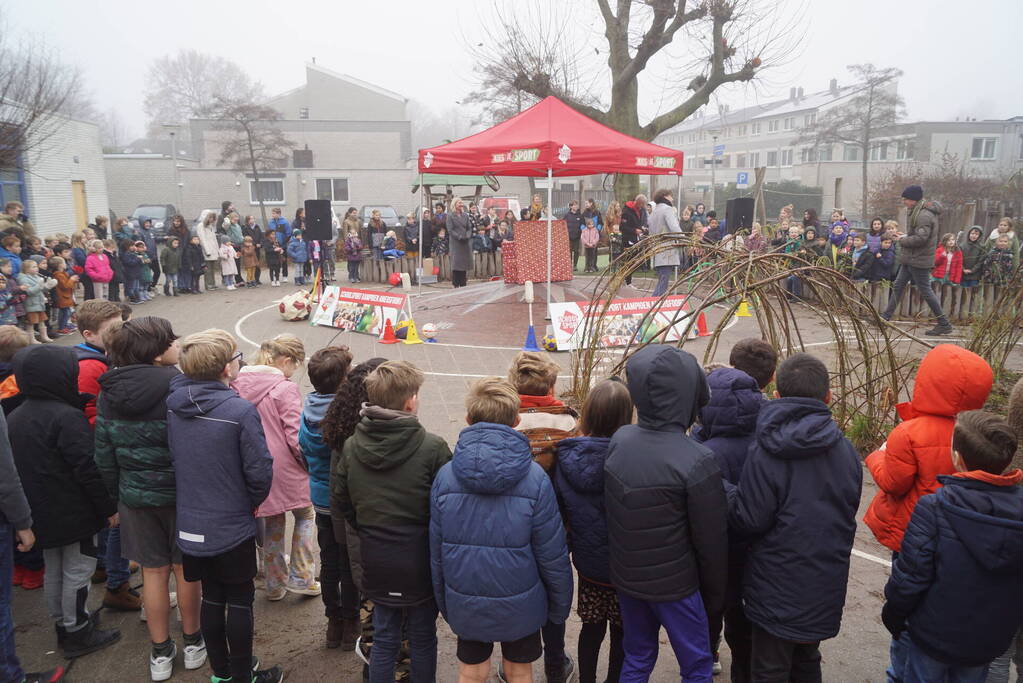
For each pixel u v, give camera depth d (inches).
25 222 498.3
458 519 105.5
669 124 834.2
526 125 412.5
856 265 491.2
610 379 120.2
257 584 170.9
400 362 115.3
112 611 159.2
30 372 135.1
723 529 103.8
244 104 1574.8
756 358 134.8
